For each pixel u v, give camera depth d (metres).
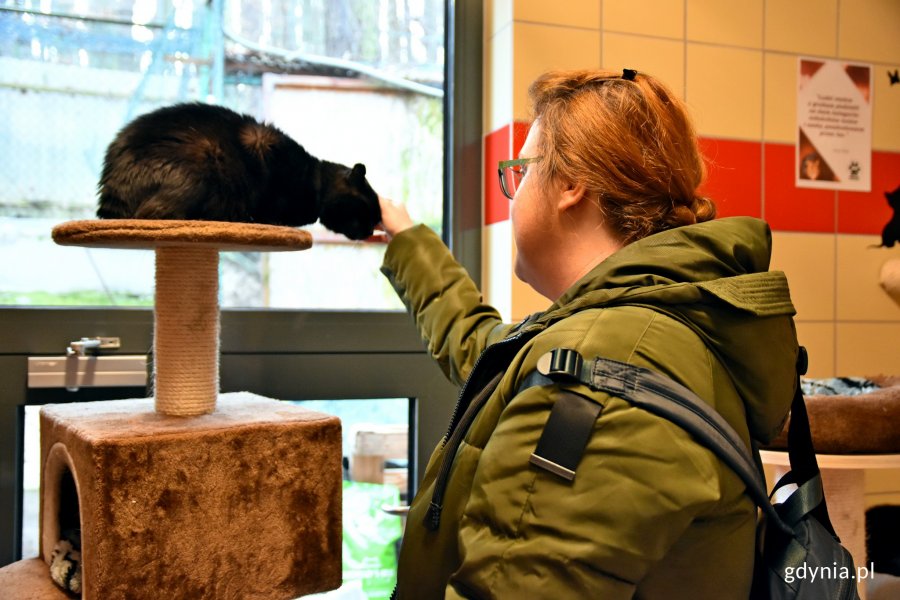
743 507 0.74
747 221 0.82
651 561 0.66
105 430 1.02
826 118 1.95
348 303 1.78
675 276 0.78
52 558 1.17
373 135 1.81
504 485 0.71
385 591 1.78
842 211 1.97
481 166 1.84
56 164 1.59
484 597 0.69
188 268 1.14
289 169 1.28
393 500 1.81
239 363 1.65
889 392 1.48
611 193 0.87
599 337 0.74
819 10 1.94
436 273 1.32
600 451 0.68
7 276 1.55
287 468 1.10
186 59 1.69
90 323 1.55
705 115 1.84
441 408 1.79
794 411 0.90
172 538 1.01
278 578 1.10
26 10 1.57
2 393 1.50
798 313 1.93
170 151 1.12
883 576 1.82
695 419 0.69
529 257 0.96
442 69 1.86
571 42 1.73
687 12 1.82
